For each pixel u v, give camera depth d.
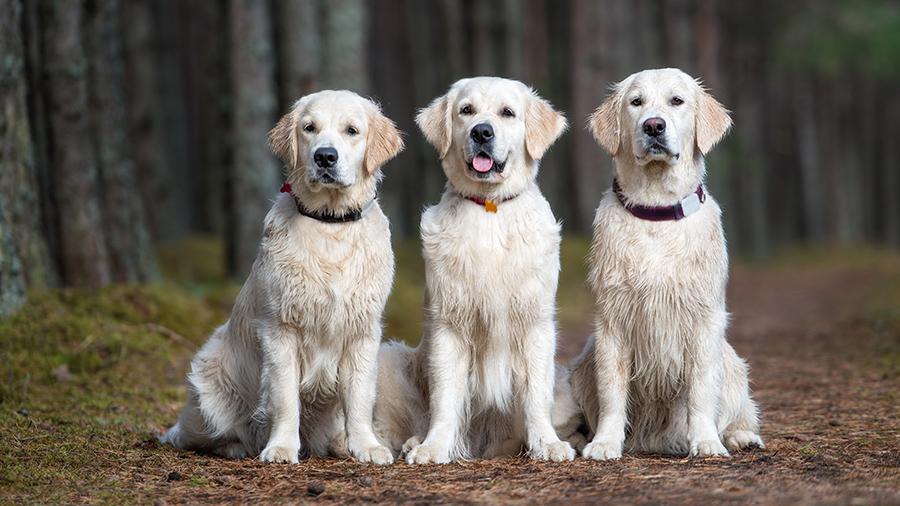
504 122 6.45
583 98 27.25
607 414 6.46
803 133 46.66
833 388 9.21
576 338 14.30
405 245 19.61
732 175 39.06
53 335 8.77
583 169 27.27
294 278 6.05
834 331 14.29
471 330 6.45
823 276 30.84
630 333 6.47
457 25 25.48
